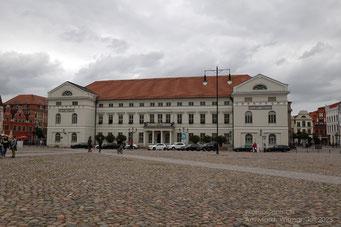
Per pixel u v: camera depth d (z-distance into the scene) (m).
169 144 69.50
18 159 25.28
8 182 12.16
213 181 13.04
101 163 22.19
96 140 70.81
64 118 72.50
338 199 9.27
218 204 8.59
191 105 70.44
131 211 7.71
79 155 32.78
